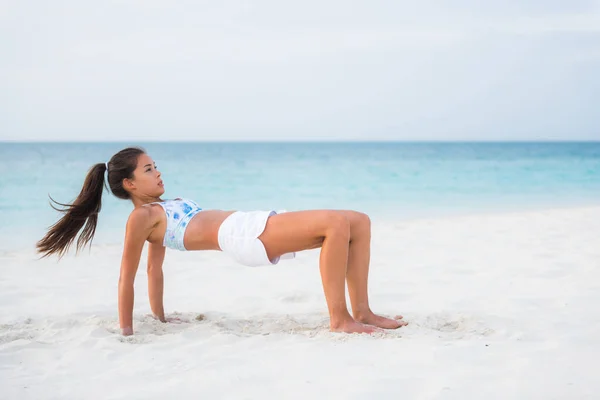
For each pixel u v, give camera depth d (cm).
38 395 274
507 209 1254
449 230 923
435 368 299
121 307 378
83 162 3234
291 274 614
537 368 297
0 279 596
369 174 2347
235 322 412
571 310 431
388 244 791
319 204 1366
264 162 3416
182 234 391
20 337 377
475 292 508
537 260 652
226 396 267
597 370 294
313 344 344
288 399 263
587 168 2766
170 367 310
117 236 891
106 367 313
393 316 423
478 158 4169
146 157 411
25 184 1753
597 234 848
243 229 379
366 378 285
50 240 409
